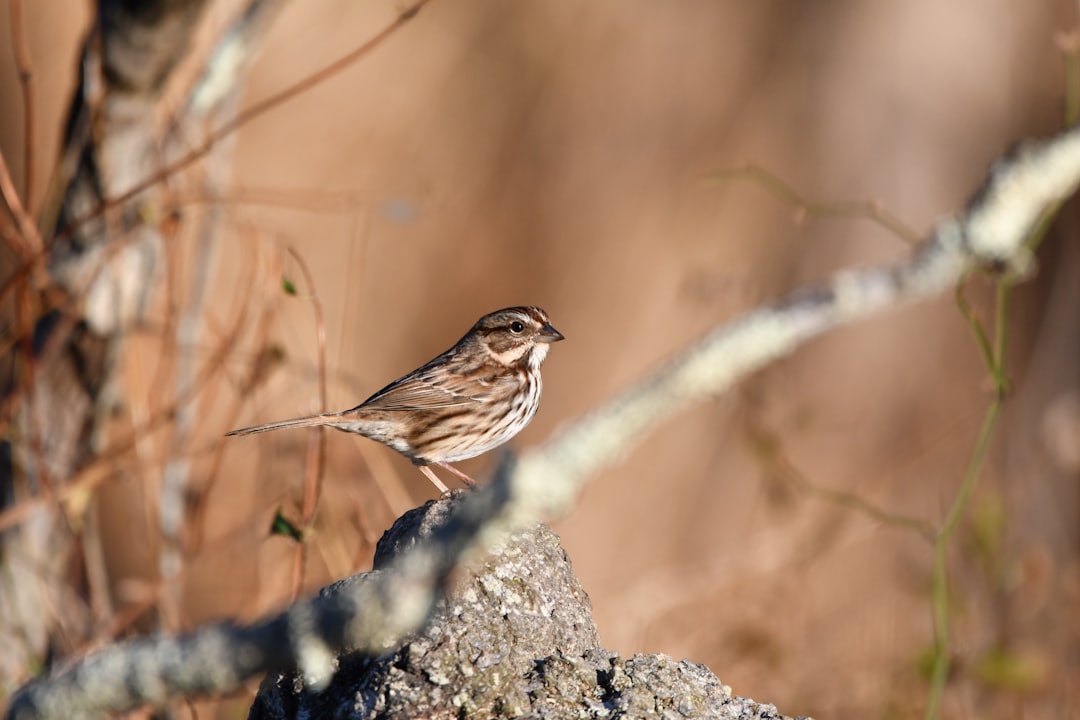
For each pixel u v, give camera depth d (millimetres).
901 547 15031
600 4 21234
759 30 22391
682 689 5719
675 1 21844
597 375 19453
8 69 17609
